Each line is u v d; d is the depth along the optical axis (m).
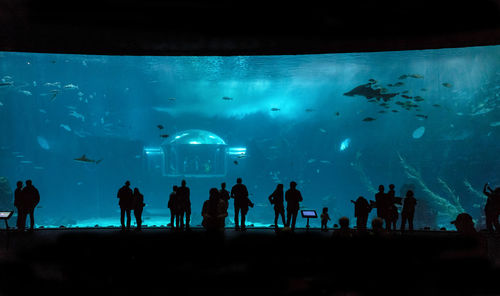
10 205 38.31
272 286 5.13
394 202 14.53
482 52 38.78
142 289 5.18
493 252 10.52
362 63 41.50
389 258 5.37
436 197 44.31
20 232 12.55
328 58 38.69
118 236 5.57
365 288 5.45
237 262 5.26
